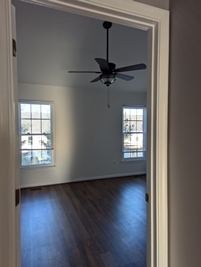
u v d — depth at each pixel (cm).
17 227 87
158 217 107
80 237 233
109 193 395
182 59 95
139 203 342
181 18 95
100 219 280
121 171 532
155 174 107
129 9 93
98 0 87
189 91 92
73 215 294
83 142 485
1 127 73
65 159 467
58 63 340
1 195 74
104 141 509
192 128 91
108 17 96
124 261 190
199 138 87
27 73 374
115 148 522
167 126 106
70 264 186
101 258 195
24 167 432
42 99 439
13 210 78
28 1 85
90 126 491
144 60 346
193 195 92
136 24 102
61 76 397
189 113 92
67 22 237
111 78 264
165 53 103
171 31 102
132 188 428
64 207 325
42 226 261
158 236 108
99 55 321
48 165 454
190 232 94
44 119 450
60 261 190
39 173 445
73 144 474
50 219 281
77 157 480
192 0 89
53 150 455
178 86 99
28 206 330
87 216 290
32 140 441
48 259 193
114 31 260
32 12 216
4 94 73
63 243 221
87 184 457
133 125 549
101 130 504
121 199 362
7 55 74
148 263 115
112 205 333
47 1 84
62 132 462
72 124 471
